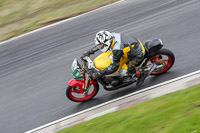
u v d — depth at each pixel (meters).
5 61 10.16
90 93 6.43
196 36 7.67
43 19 13.17
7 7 15.21
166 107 4.46
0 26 13.63
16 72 9.09
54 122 5.95
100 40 5.16
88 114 5.81
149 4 11.35
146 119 4.28
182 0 10.68
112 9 12.06
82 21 11.73
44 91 7.36
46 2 14.91
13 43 11.51
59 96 6.90
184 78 5.93
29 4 15.07
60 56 9.25
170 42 7.84
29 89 7.72
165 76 6.25
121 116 4.75
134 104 5.39
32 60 9.63
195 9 9.45
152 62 6.25
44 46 10.46
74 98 6.29
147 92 5.86
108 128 4.52
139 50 5.54
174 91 5.27
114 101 6.00
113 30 9.98
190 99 4.40
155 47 5.71
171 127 3.79
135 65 5.79
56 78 7.86
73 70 5.87
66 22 12.18
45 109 6.54
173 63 6.16
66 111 6.24
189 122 3.72
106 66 5.62
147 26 9.41
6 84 8.44
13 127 6.20
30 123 6.16
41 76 8.27
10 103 7.25
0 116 6.77
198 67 6.21
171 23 9.02
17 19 13.97
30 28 12.61
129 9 11.48
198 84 5.12
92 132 4.59
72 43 9.99
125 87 6.44
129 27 9.82
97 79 5.82
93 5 13.20
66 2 14.44
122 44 5.26
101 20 11.22
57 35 11.09
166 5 10.72
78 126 5.10
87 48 9.15
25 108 6.82
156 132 3.86
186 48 7.22
